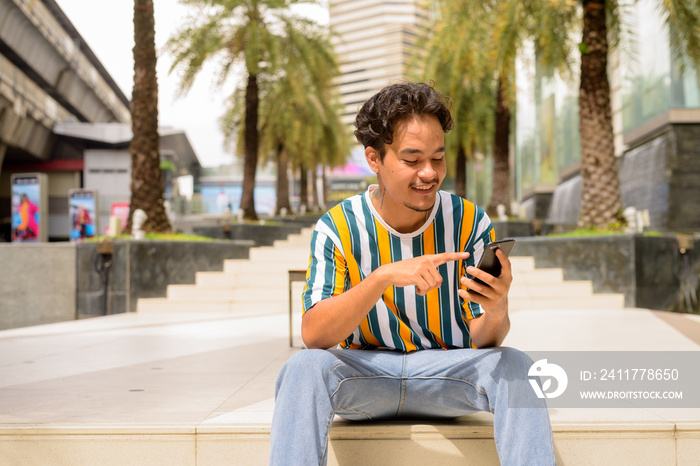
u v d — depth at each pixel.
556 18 10.69
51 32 28.95
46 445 1.63
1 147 31.83
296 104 20.47
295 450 1.29
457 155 19.58
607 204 9.20
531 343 4.06
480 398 1.44
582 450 1.60
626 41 10.23
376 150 1.43
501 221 13.55
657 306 8.45
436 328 1.57
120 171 37.47
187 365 3.29
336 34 18.28
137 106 9.59
